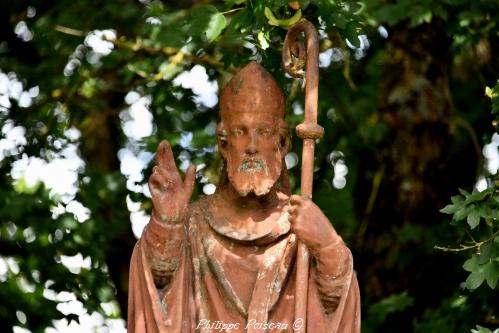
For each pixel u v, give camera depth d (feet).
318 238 27.02
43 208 42.68
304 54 28.94
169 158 27.45
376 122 42.45
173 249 27.27
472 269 32.58
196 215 28.02
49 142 43.55
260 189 27.76
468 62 43.32
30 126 43.55
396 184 41.98
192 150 42.70
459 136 43.29
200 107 43.45
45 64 43.73
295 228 27.07
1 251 42.88
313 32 28.66
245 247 27.71
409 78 41.93
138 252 27.45
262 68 28.14
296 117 42.19
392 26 42.04
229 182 28.07
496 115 34.81
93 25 43.11
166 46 41.32
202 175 42.09
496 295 37.91
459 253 40.37
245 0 34.73
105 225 43.14
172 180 27.30
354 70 44.24
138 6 43.32
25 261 42.96
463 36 41.01
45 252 42.88
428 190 41.93
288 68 29.01
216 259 27.58
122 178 43.50
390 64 42.16
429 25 41.78
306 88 28.32
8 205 42.42
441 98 41.91
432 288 41.06
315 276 27.32
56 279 42.98
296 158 43.16
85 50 43.62
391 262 41.47
